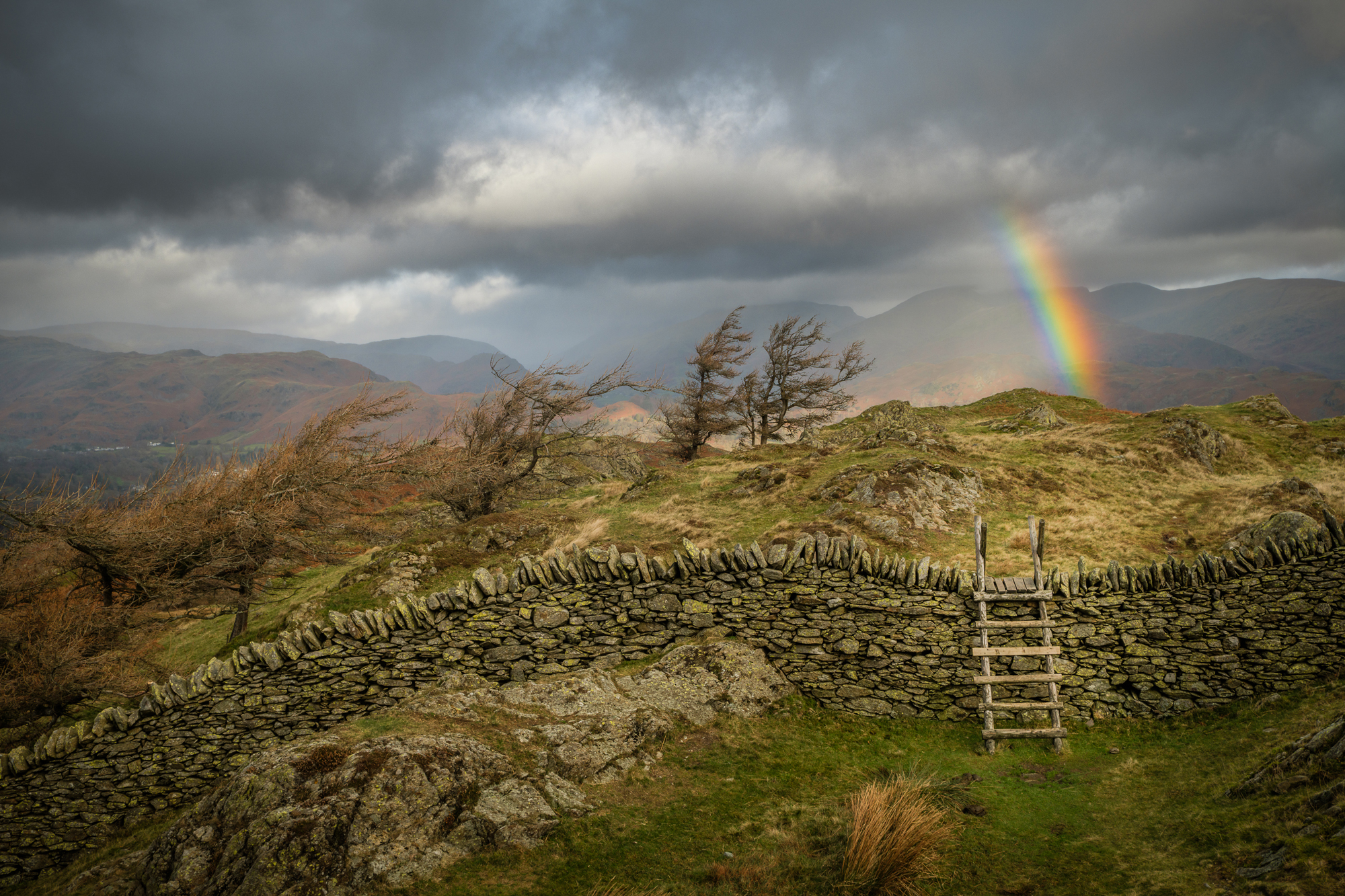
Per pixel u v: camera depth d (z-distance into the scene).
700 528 21.00
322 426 24.52
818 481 24.34
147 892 7.25
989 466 25.06
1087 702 11.28
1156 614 11.45
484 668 13.10
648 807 8.60
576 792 8.45
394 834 7.10
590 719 9.88
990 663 11.64
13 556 17.73
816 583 12.70
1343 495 21.94
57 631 17.09
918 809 7.89
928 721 11.62
